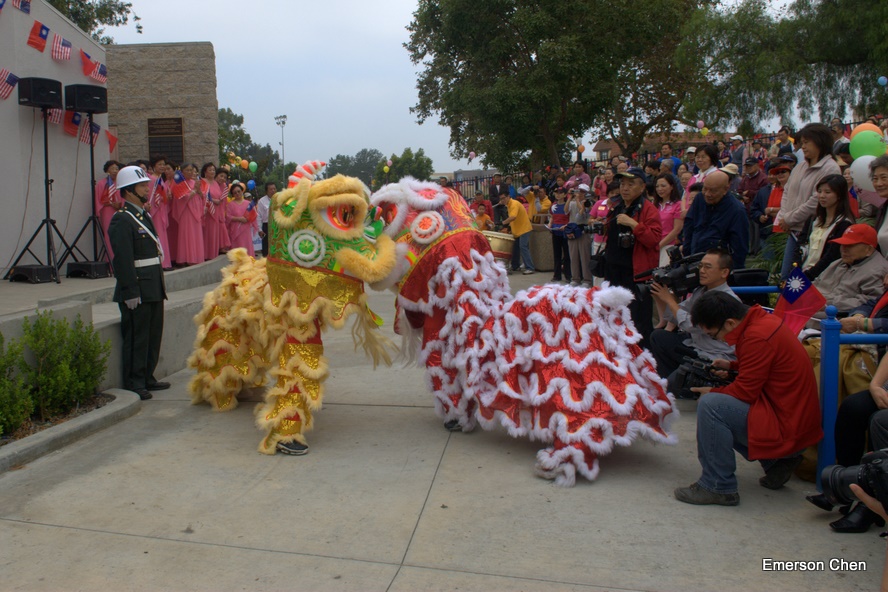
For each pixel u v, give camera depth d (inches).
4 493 165.3
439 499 161.2
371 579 127.8
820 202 212.5
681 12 952.3
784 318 179.6
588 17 868.6
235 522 150.7
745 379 153.7
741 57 892.6
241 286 219.3
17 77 430.6
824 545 138.3
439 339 201.0
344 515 153.5
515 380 182.4
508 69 928.3
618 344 178.1
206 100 646.5
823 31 824.3
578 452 166.1
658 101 1192.2
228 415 226.2
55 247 455.5
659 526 146.8
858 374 161.5
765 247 335.0
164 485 170.2
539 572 129.6
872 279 183.9
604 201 408.8
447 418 207.2
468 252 197.2
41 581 127.7
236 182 559.5
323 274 187.6
